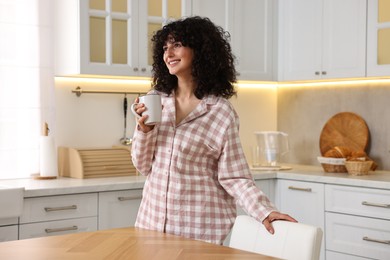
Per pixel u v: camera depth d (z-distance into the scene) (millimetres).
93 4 3523
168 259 1717
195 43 2246
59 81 3764
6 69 3559
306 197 3814
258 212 2027
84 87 3854
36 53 3658
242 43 4191
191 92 2303
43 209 3066
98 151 3688
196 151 2236
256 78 4262
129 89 4027
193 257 1741
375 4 3793
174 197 2219
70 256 1750
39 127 3668
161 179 2250
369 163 3734
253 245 2006
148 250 1827
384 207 3385
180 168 2225
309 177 3773
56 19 3693
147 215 2303
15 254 1772
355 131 4184
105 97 3941
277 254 1913
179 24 2254
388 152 4047
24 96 3621
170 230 2225
